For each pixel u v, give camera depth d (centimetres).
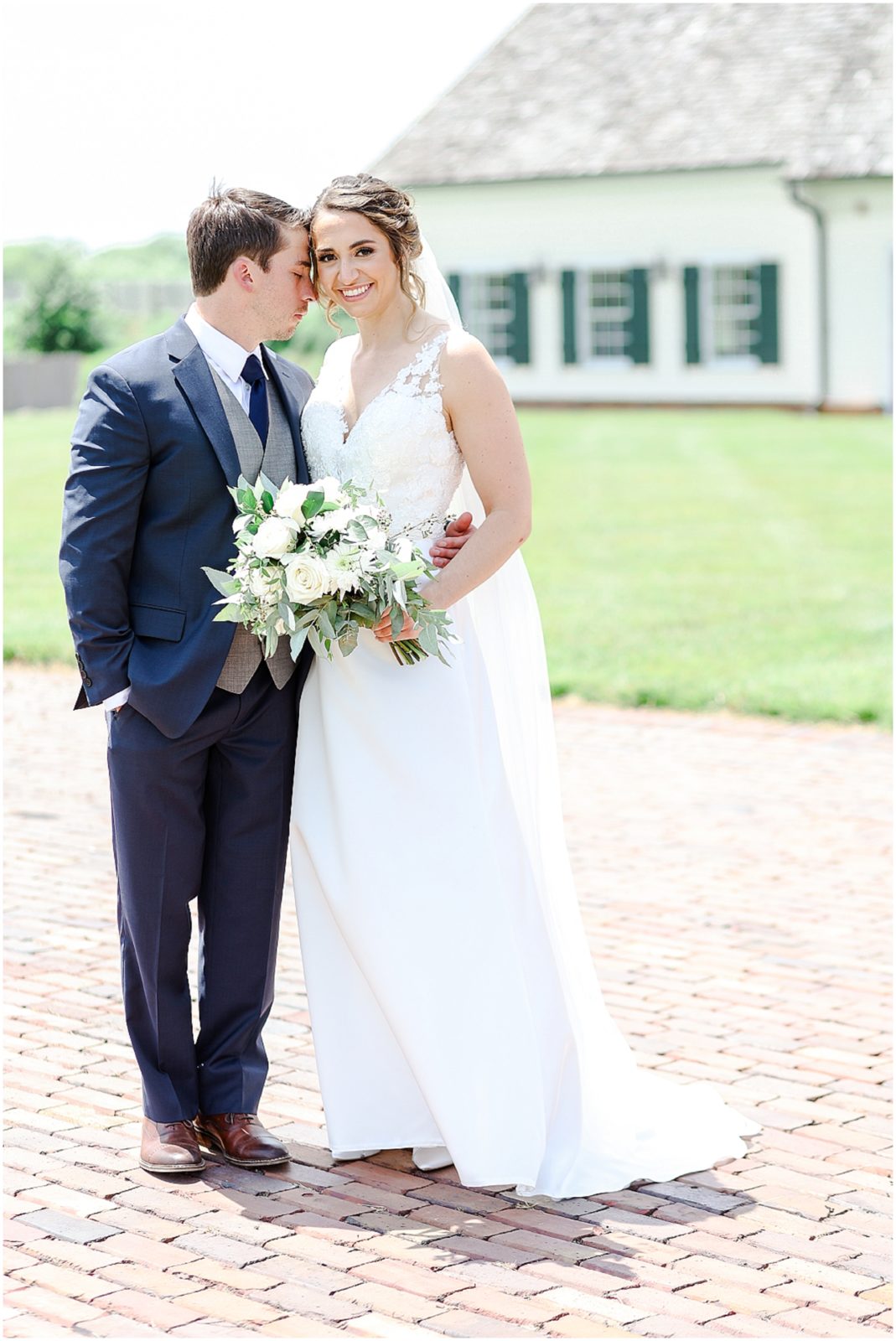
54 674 1051
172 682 356
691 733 879
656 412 2697
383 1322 304
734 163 2597
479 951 368
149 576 362
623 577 1329
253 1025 388
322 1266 327
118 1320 302
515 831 386
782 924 565
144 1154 373
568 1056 383
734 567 1367
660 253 2722
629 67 2880
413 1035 366
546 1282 321
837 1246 340
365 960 370
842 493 1753
